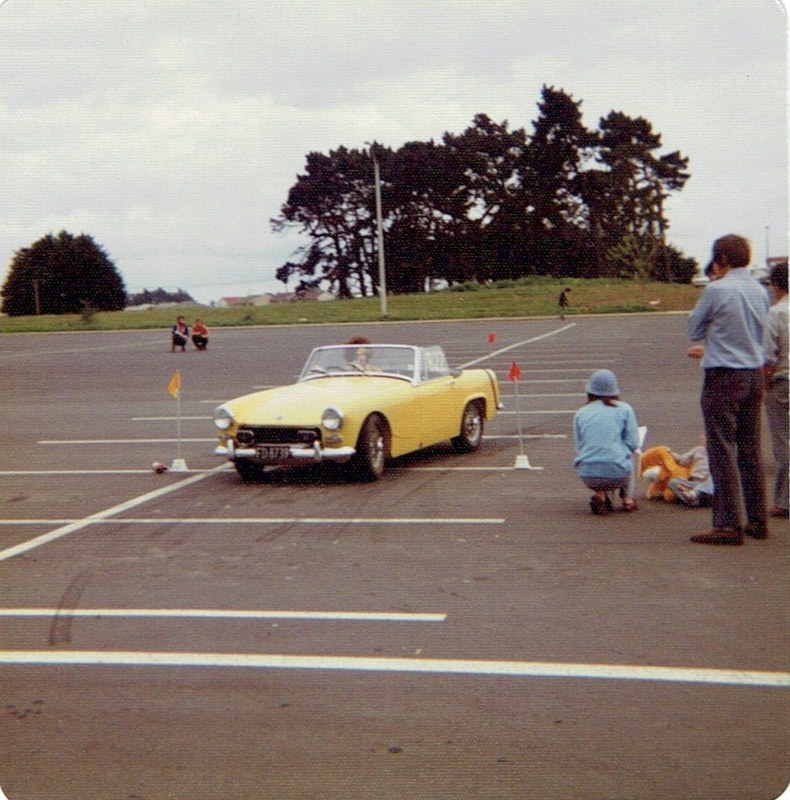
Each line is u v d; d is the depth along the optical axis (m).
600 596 6.70
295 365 32.88
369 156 90.19
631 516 9.18
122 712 4.99
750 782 4.11
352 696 5.11
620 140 85.44
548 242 88.94
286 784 4.20
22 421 19.69
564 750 4.44
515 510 9.59
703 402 7.98
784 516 8.90
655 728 4.64
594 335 42.19
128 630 6.29
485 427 16.19
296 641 5.97
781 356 8.71
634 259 83.50
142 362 36.34
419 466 12.41
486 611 6.45
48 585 7.38
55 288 83.31
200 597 6.96
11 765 4.43
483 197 90.75
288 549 8.28
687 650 5.64
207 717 4.90
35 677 5.50
